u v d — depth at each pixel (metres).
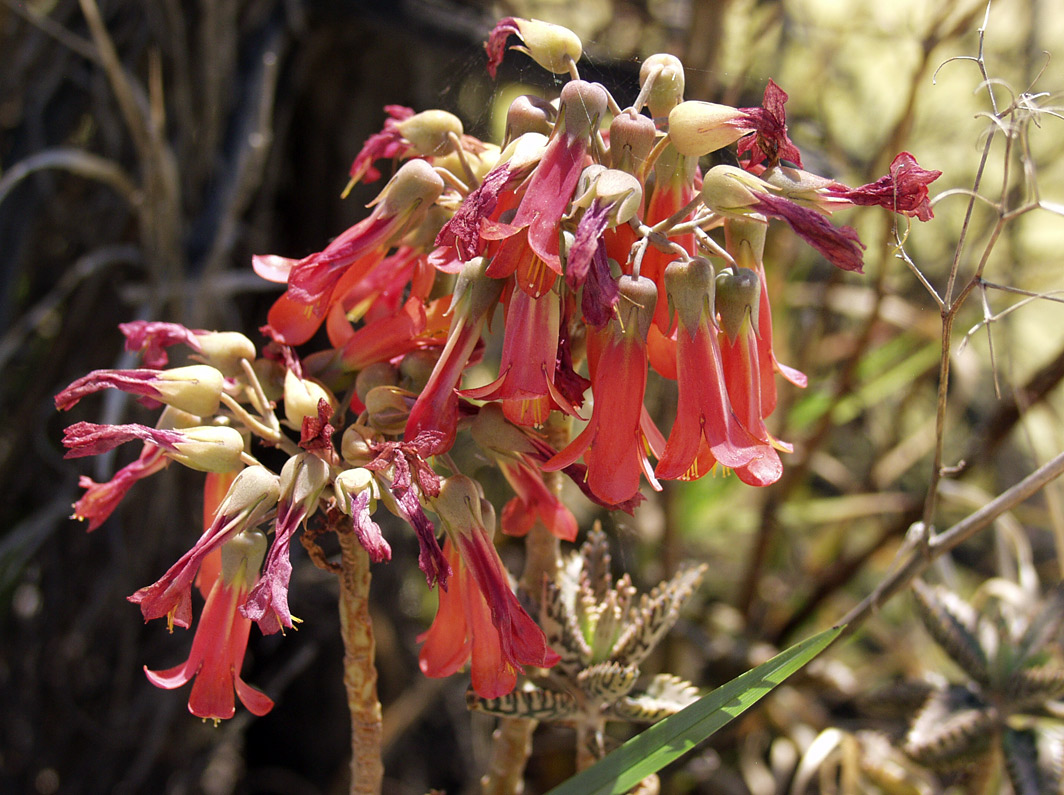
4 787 0.46
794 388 0.50
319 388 0.26
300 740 0.51
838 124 0.60
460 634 0.26
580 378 0.25
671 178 0.26
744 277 0.26
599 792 0.24
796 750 0.45
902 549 0.31
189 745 0.47
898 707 0.34
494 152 0.28
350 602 0.26
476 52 0.40
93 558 0.46
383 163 0.48
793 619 0.50
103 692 0.46
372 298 0.28
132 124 0.38
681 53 0.45
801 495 0.55
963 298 0.28
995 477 0.57
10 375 0.47
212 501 0.27
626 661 0.29
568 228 0.25
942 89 0.57
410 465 0.24
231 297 0.46
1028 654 0.33
